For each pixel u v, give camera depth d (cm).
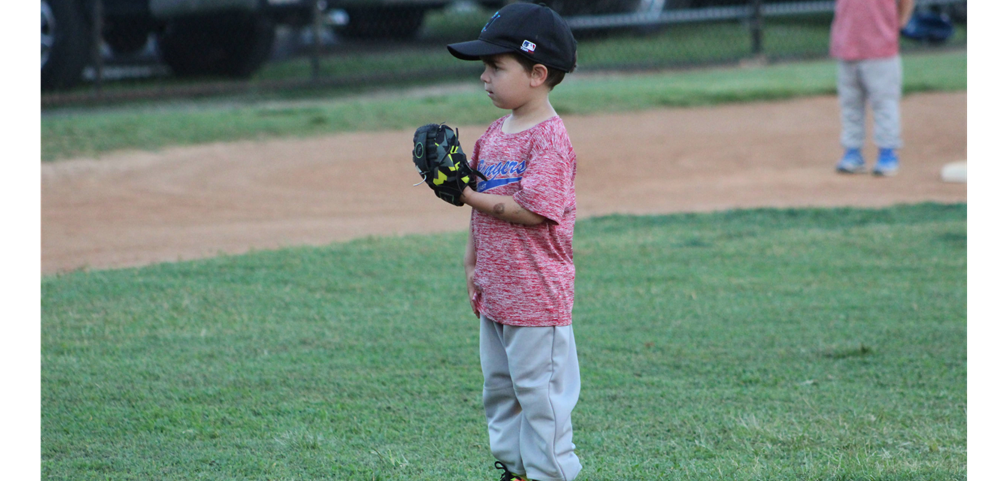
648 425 1316
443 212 2772
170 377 1488
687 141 3675
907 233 2403
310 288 1966
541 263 983
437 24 6488
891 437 1273
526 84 971
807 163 3366
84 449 1231
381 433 1289
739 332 1714
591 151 3519
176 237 2441
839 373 1516
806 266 2145
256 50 4628
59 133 3431
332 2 4697
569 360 1020
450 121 3812
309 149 3491
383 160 3353
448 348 1627
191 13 4303
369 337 1680
